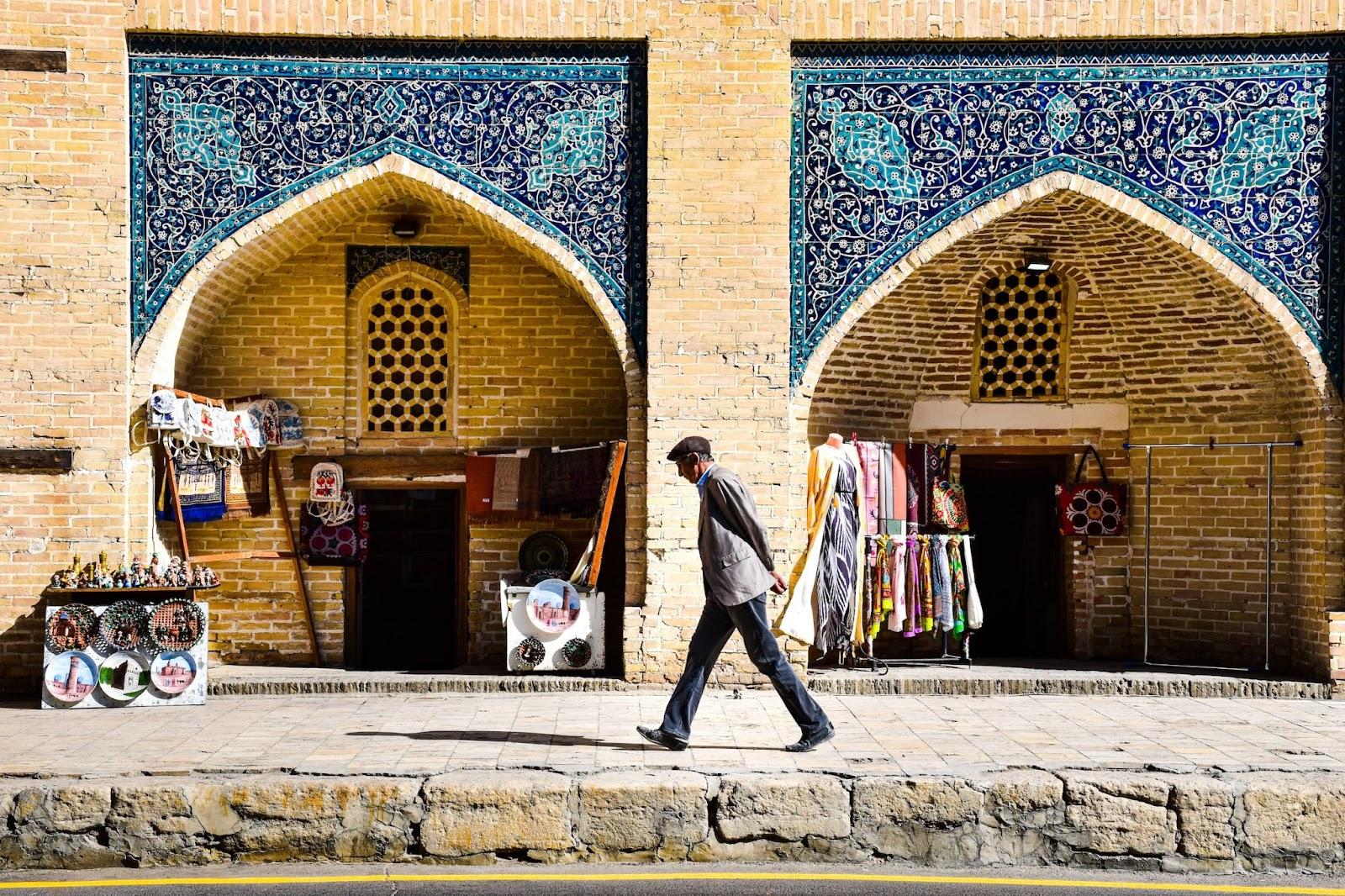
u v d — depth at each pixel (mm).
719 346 8250
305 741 6484
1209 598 9219
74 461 8031
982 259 8969
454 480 9266
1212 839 5590
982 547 10211
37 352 8047
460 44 8273
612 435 9320
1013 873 5520
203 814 5566
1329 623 8172
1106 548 9641
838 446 8297
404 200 9023
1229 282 8281
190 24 8109
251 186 8211
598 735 6691
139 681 7574
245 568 9188
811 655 9023
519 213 8312
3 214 8039
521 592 8508
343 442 9211
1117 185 8258
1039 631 10109
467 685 8227
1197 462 9297
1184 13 8195
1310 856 5586
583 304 9305
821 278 8320
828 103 8320
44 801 5531
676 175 8266
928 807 5629
